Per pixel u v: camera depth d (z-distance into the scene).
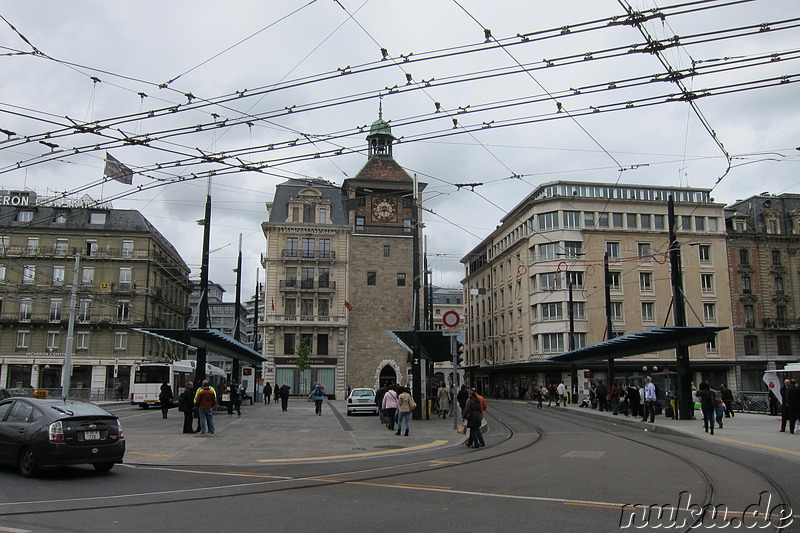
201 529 7.76
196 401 21.64
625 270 61.59
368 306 66.44
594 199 62.53
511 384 69.81
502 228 74.19
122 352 63.78
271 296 64.56
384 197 69.56
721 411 22.31
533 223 64.06
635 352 31.89
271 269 65.12
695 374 61.38
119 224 66.50
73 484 11.52
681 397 26.83
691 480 11.40
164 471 13.49
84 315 63.31
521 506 9.12
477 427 18.09
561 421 29.23
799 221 64.69
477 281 85.94
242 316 128.25
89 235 65.12
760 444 16.83
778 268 63.78
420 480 11.77
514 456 15.61
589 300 60.50
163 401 29.72
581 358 39.59
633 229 62.28
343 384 63.78
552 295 61.03
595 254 61.38
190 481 11.85
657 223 63.25
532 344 63.34
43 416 12.47
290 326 64.19
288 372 63.72
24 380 61.84
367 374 65.25
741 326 60.97
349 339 65.56
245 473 13.06
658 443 18.31
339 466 14.27
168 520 8.28
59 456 12.02
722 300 62.12
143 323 64.25
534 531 7.57
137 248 65.88
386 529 7.73
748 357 61.50
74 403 13.30
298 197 67.12
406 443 19.23
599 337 59.88
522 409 41.66
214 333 24.48
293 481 11.75
